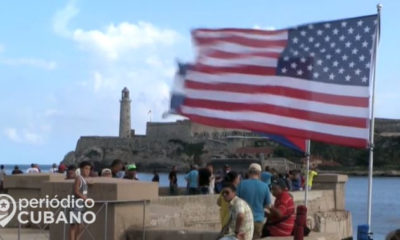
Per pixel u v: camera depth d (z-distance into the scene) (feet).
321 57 52.06
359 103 50.98
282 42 52.47
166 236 48.88
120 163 69.10
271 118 51.80
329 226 100.63
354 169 620.49
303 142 58.59
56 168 111.65
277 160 382.83
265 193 46.24
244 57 52.49
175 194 100.48
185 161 601.21
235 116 51.96
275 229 46.75
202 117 52.11
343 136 51.21
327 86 51.70
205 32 52.47
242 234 39.75
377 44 51.44
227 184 40.42
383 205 247.50
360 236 50.52
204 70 52.39
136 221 50.57
